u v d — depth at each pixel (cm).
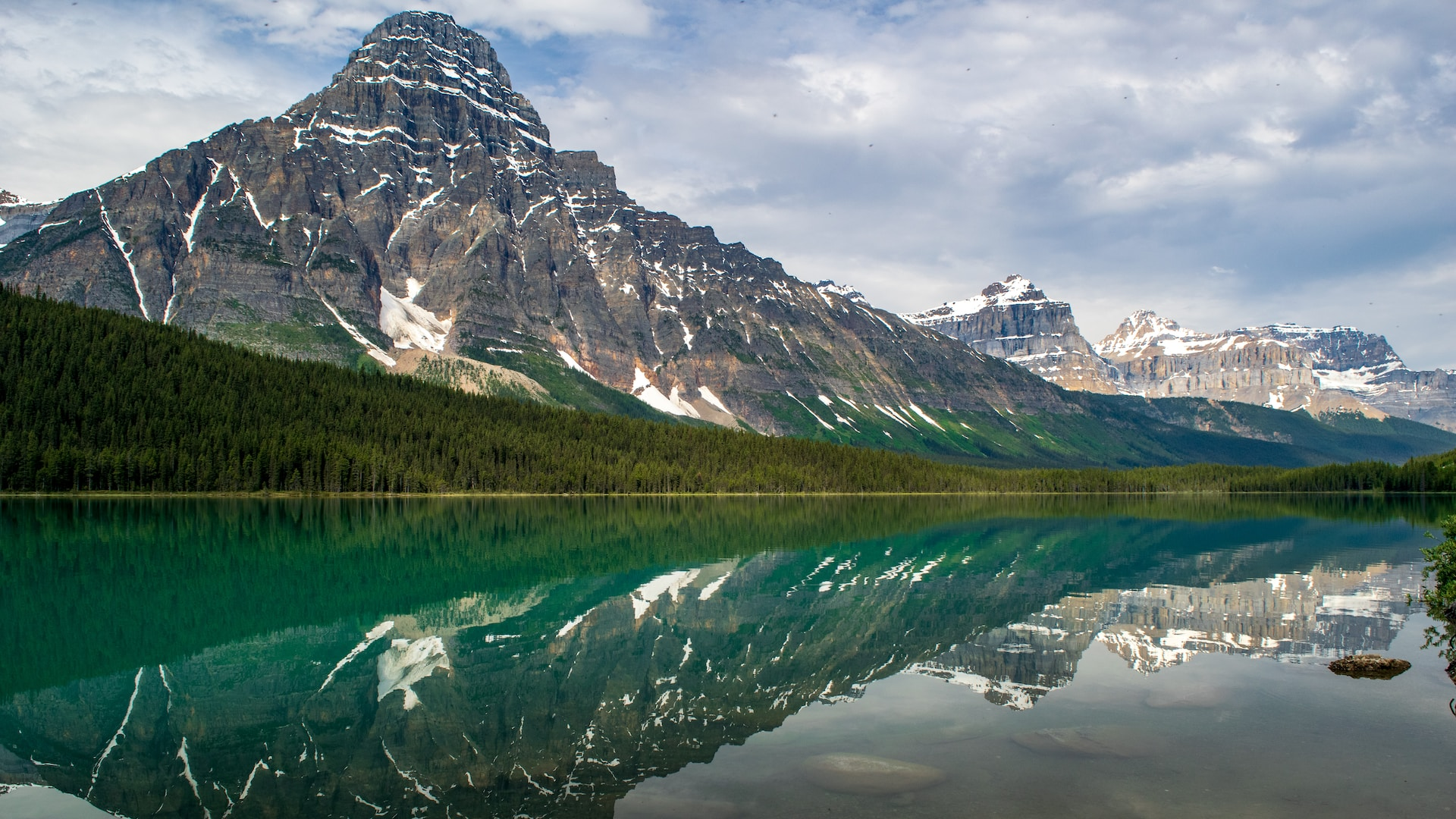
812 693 3988
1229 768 2880
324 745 3384
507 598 6925
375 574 8225
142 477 18225
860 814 2525
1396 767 2894
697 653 4931
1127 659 4600
